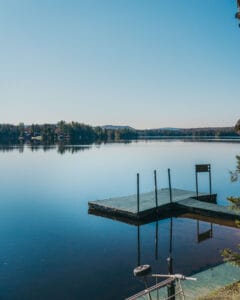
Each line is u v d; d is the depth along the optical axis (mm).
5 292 13891
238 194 38188
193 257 18062
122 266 16891
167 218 27328
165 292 12242
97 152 104312
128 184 45812
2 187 42344
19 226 24516
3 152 99812
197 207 28328
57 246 20031
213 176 52969
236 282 12086
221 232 23062
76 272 16047
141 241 21188
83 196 36781
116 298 13320
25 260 17594
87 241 21062
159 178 51562
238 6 8648
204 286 12578
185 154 92812
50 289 14250
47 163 72562
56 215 28094
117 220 26656
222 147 123188
